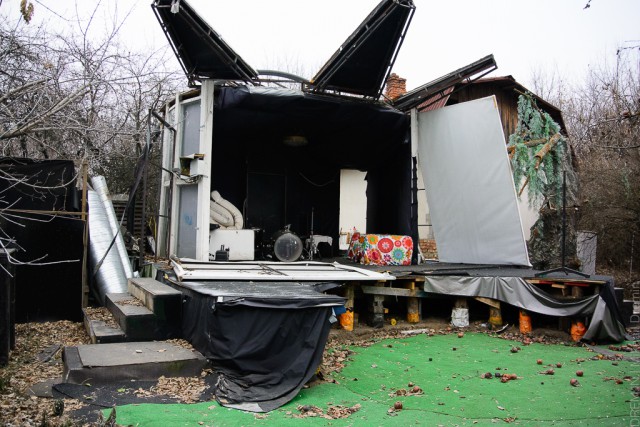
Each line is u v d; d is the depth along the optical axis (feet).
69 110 17.37
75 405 12.52
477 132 28.99
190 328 17.70
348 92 30.48
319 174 42.24
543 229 34.73
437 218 32.09
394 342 21.17
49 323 22.59
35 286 22.88
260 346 14.82
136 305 20.02
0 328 15.57
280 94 28.66
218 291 16.40
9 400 12.55
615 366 17.74
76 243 23.50
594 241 35.81
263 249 35.83
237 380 14.62
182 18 22.93
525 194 38.75
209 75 27.45
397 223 34.99
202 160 27.22
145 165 26.48
